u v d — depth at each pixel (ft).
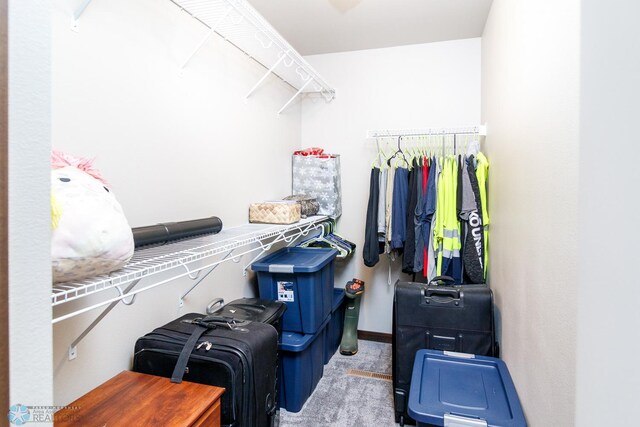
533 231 4.35
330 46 10.09
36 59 1.76
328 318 8.36
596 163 2.72
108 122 4.35
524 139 4.84
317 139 10.91
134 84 4.73
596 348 2.72
